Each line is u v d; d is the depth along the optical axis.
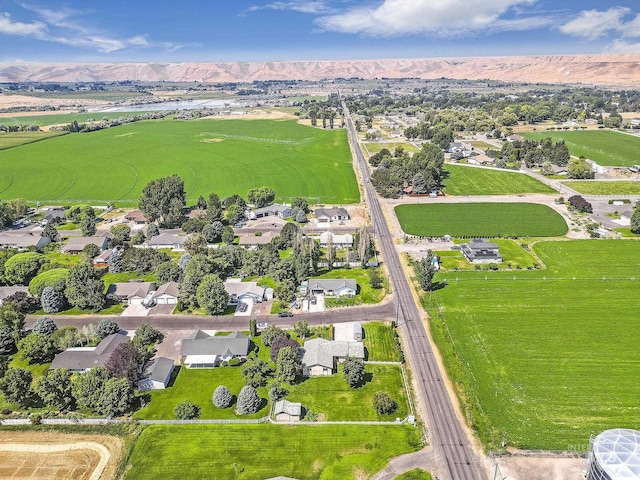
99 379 79.62
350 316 109.00
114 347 91.81
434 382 85.94
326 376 88.19
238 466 67.75
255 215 175.38
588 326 101.31
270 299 117.19
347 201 195.62
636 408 77.56
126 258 132.62
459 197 196.38
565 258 135.88
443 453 69.88
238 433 74.19
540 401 79.81
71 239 148.75
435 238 153.62
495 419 76.12
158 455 69.94
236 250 136.38
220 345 93.56
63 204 197.88
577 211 174.88
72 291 111.94
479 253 137.12
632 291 115.75
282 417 76.88
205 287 108.62
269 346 96.94
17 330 98.94
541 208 179.12
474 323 104.06
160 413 79.06
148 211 169.12
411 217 174.25
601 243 145.88
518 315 106.56
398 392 83.38
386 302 114.75
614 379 84.69
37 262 125.69
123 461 68.94
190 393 84.06
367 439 72.75
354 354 91.00
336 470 67.12
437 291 119.19
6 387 78.75
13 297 111.38
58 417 78.38
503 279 124.12
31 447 71.81
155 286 122.75
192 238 140.62
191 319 108.69
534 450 69.50
